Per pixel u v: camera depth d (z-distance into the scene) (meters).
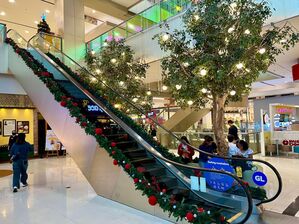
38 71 6.83
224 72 4.24
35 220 3.69
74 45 11.65
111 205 4.25
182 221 3.34
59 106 5.65
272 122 9.55
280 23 5.72
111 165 4.46
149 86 12.43
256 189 3.71
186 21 5.08
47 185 5.77
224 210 3.60
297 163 7.54
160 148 5.41
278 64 9.66
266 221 3.34
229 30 4.38
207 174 3.99
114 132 6.16
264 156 9.02
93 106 6.96
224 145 5.12
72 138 5.15
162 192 3.56
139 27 9.67
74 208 4.15
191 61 4.67
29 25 14.83
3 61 8.70
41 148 11.03
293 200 4.15
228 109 17.48
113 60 7.82
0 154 9.92
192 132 11.52
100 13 14.29
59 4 11.63
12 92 8.88
